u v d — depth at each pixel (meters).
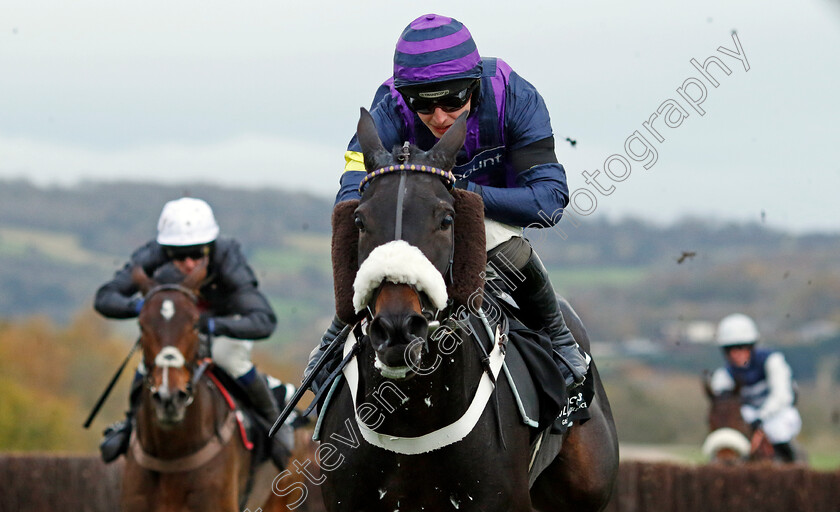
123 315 10.24
